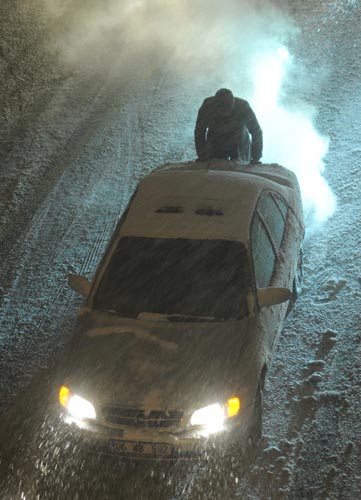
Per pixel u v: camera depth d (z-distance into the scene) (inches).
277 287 519.8
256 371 474.3
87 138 1028.5
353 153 874.1
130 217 576.1
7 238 827.4
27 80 1203.2
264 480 459.8
